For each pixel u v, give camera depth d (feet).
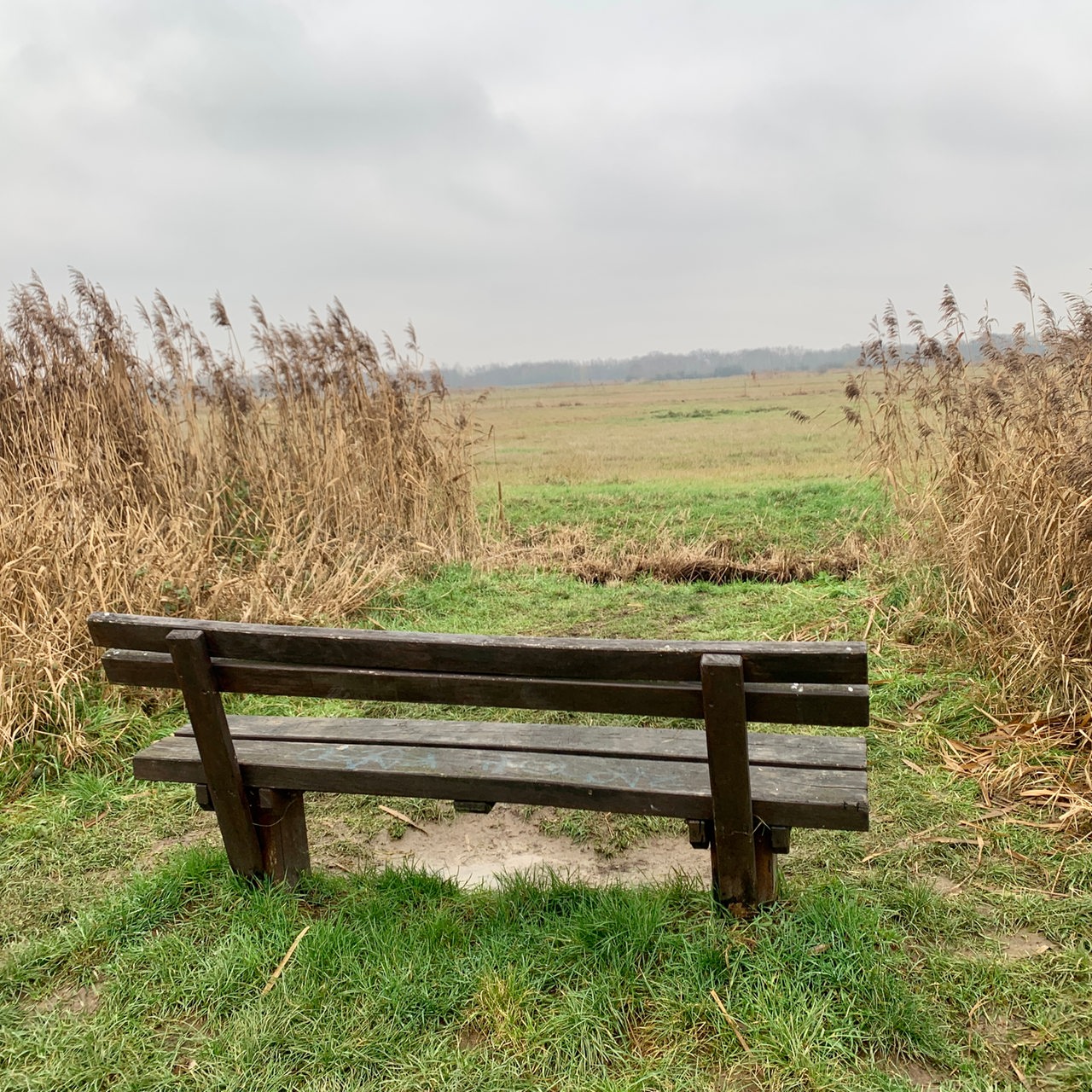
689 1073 7.93
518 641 8.82
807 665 8.18
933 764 14.93
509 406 207.82
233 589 22.52
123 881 12.25
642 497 42.39
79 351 26.84
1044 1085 7.86
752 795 9.25
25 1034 8.89
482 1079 7.97
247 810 10.48
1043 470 18.16
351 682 9.51
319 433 31.35
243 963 9.50
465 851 13.35
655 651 8.45
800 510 36.24
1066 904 10.62
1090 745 14.47
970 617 18.61
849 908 9.83
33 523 19.65
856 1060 8.01
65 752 15.92
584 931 9.53
